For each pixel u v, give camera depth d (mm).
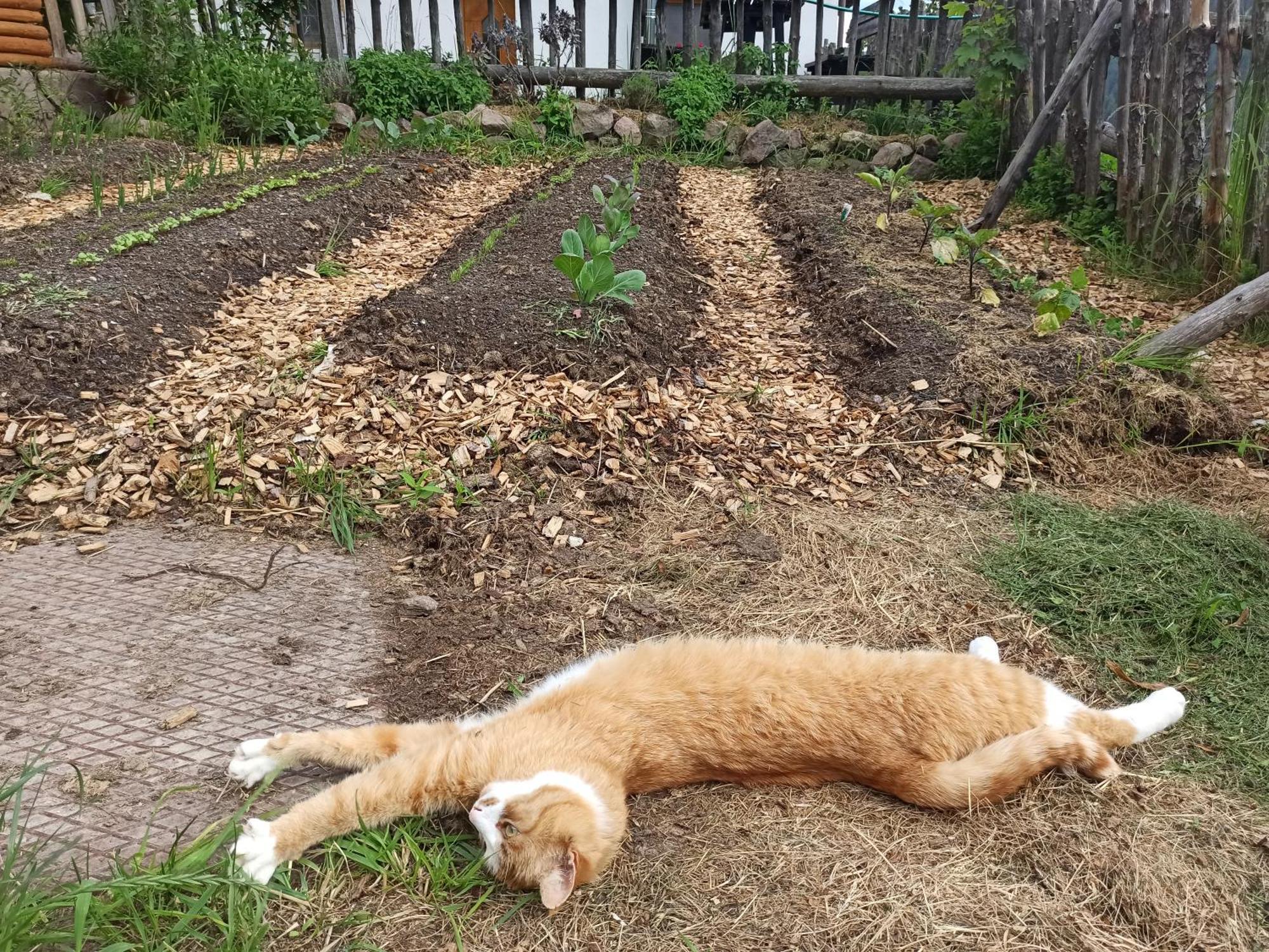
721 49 3873
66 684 905
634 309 1709
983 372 1509
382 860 723
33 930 631
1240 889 718
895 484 1336
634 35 3697
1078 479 1366
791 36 3703
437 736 810
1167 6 2137
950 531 1223
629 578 1116
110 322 1554
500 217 2496
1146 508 1270
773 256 2334
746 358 1719
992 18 2912
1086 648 1007
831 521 1233
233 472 1283
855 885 716
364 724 872
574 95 3785
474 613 1047
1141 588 1092
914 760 784
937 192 2936
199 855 680
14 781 777
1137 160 2293
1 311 1491
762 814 779
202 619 1024
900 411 1479
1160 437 1453
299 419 1366
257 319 1754
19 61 2879
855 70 3811
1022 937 679
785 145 3344
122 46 2982
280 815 759
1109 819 772
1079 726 826
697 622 1040
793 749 793
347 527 1192
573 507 1242
